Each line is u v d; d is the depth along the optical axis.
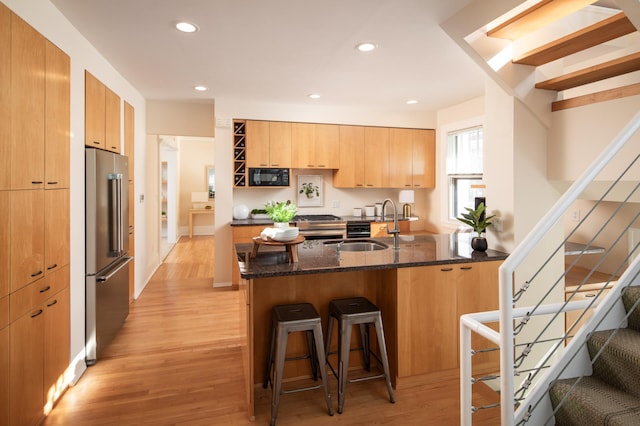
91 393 2.57
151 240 6.00
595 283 3.13
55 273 2.41
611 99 2.42
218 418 2.30
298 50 3.18
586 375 1.88
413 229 6.15
